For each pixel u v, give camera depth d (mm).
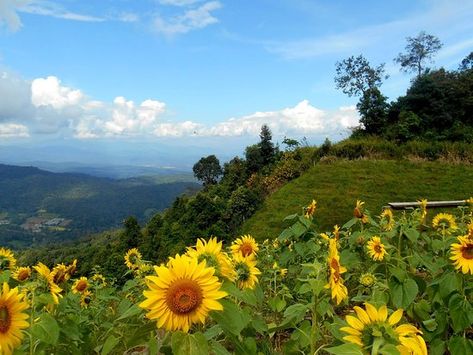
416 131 34094
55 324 2312
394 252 4703
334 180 25562
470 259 3143
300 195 24125
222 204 22125
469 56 46938
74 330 2908
